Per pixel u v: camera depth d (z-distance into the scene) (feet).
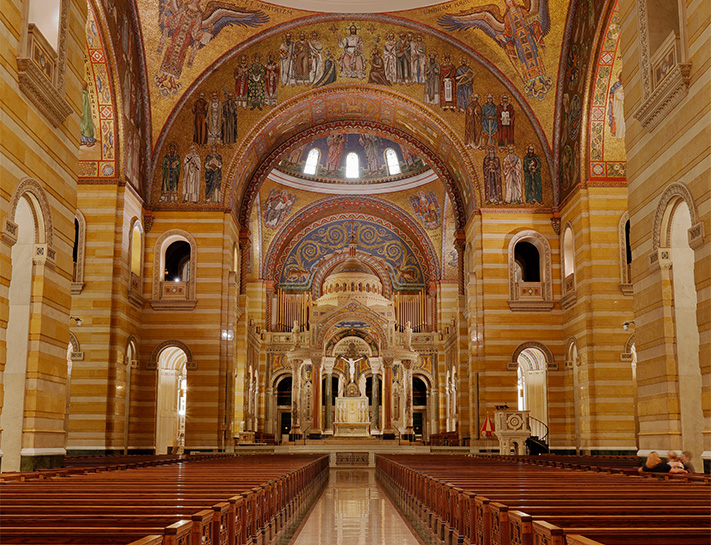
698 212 53.78
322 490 83.30
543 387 124.47
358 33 118.32
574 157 106.11
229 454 106.22
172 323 111.65
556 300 112.78
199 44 112.47
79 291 99.96
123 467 62.23
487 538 29.22
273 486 45.68
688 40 55.42
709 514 23.86
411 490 61.77
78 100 65.05
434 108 117.80
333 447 142.72
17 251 56.95
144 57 109.70
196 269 112.98
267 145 125.80
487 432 107.96
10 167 51.13
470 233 121.60
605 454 97.91
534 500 27.86
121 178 102.12
